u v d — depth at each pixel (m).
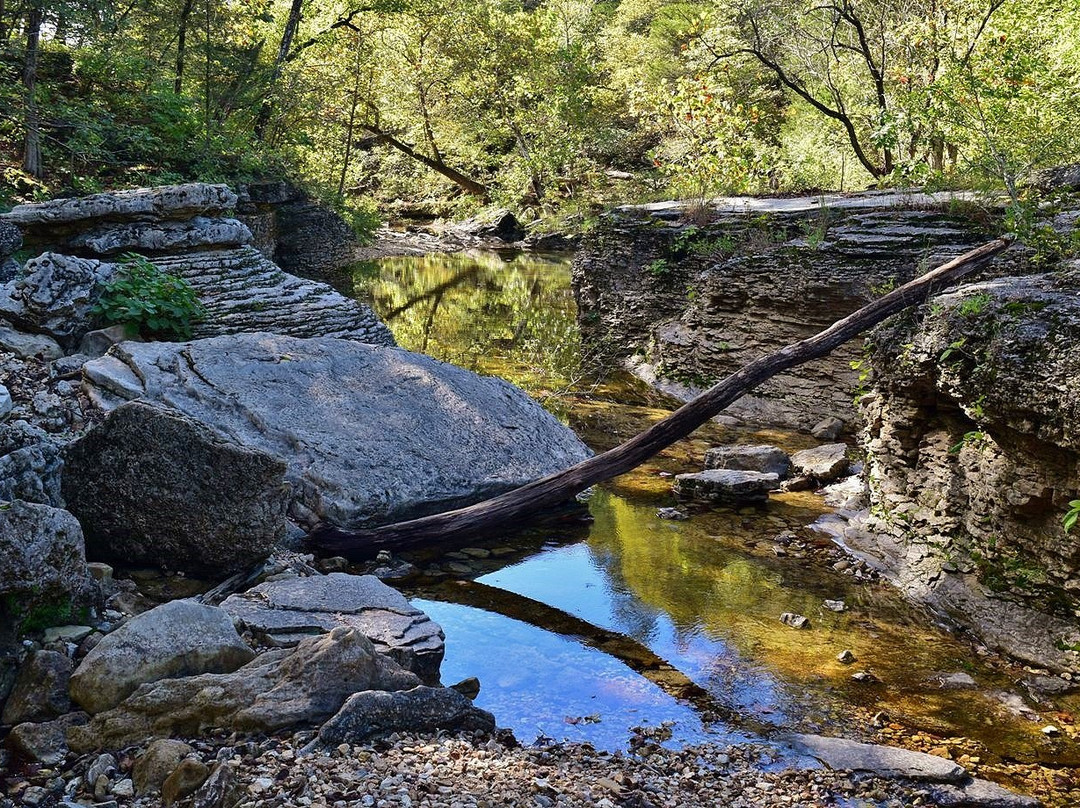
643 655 6.02
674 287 15.60
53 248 10.61
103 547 5.82
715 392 8.34
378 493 7.52
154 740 4.06
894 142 16.69
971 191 12.36
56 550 4.64
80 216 10.52
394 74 35.41
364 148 44.47
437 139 38.81
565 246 34.84
